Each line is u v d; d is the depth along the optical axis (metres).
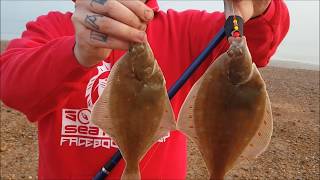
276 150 1.72
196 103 0.50
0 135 1.73
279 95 2.90
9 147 1.63
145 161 0.62
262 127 0.49
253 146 0.50
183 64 0.66
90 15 0.43
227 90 0.50
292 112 2.36
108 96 0.49
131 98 0.49
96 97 0.62
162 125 0.50
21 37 0.63
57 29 0.65
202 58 0.55
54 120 0.62
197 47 0.66
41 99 0.51
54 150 0.62
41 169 0.65
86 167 0.62
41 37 0.62
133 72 0.48
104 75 0.62
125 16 0.43
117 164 0.60
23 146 1.65
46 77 0.50
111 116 0.49
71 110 0.62
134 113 0.49
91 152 0.62
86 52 0.45
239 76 0.49
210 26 0.66
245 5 0.55
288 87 3.31
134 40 0.44
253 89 0.50
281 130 1.97
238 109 0.50
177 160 0.65
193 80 0.65
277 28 0.61
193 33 0.67
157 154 0.63
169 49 0.66
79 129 0.62
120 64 0.49
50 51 0.50
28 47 0.58
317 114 2.34
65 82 0.50
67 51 0.48
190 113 0.50
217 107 0.50
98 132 0.62
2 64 0.57
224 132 0.50
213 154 0.50
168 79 0.65
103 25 0.42
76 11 0.45
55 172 0.63
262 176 1.50
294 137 1.89
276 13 0.60
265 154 1.68
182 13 0.70
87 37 0.44
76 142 0.62
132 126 0.49
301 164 1.61
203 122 0.50
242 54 0.49
